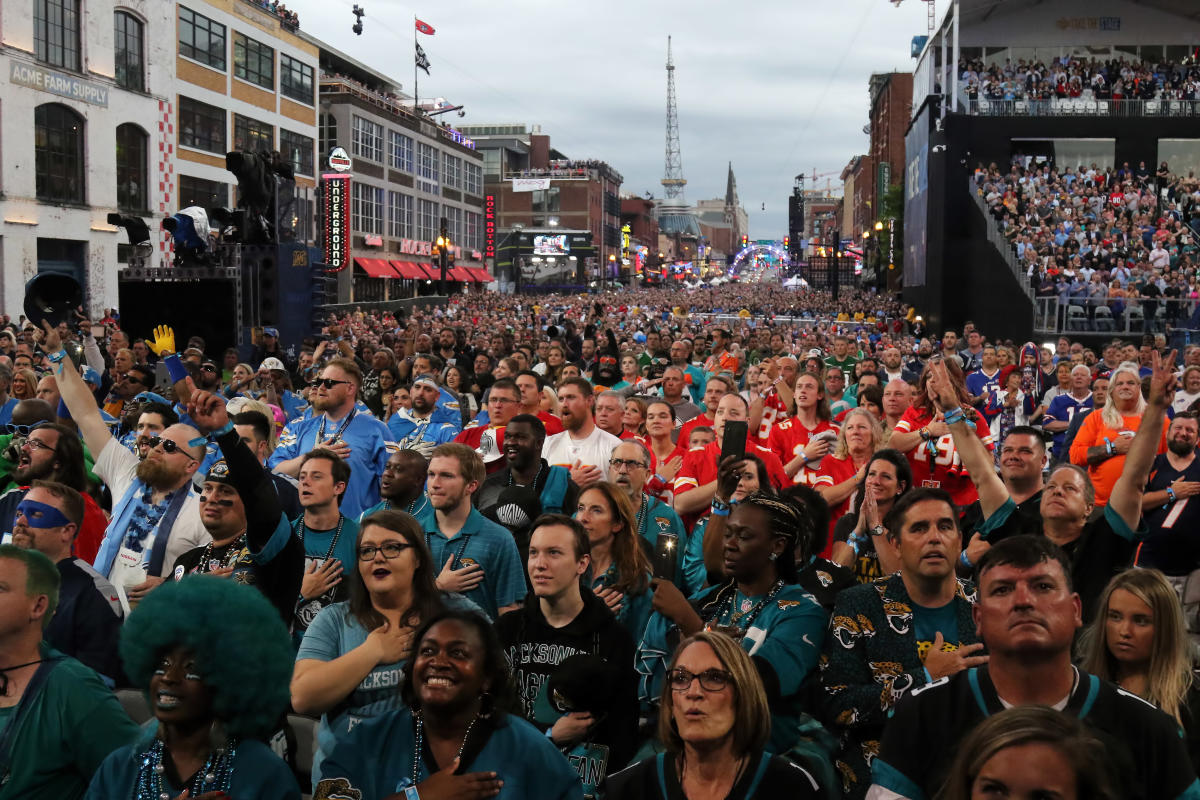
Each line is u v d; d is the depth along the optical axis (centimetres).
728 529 461
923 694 338
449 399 1088
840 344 1845
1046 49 4725
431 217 8644
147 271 1980
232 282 1953
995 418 1506
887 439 880
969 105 4100
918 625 434
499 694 356
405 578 435
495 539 592
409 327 2570
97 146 3762
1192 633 726
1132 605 421
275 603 493
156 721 383
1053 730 240
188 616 312
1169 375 536
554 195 14750
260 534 484
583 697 455
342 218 5378
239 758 316
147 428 741
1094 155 4331
